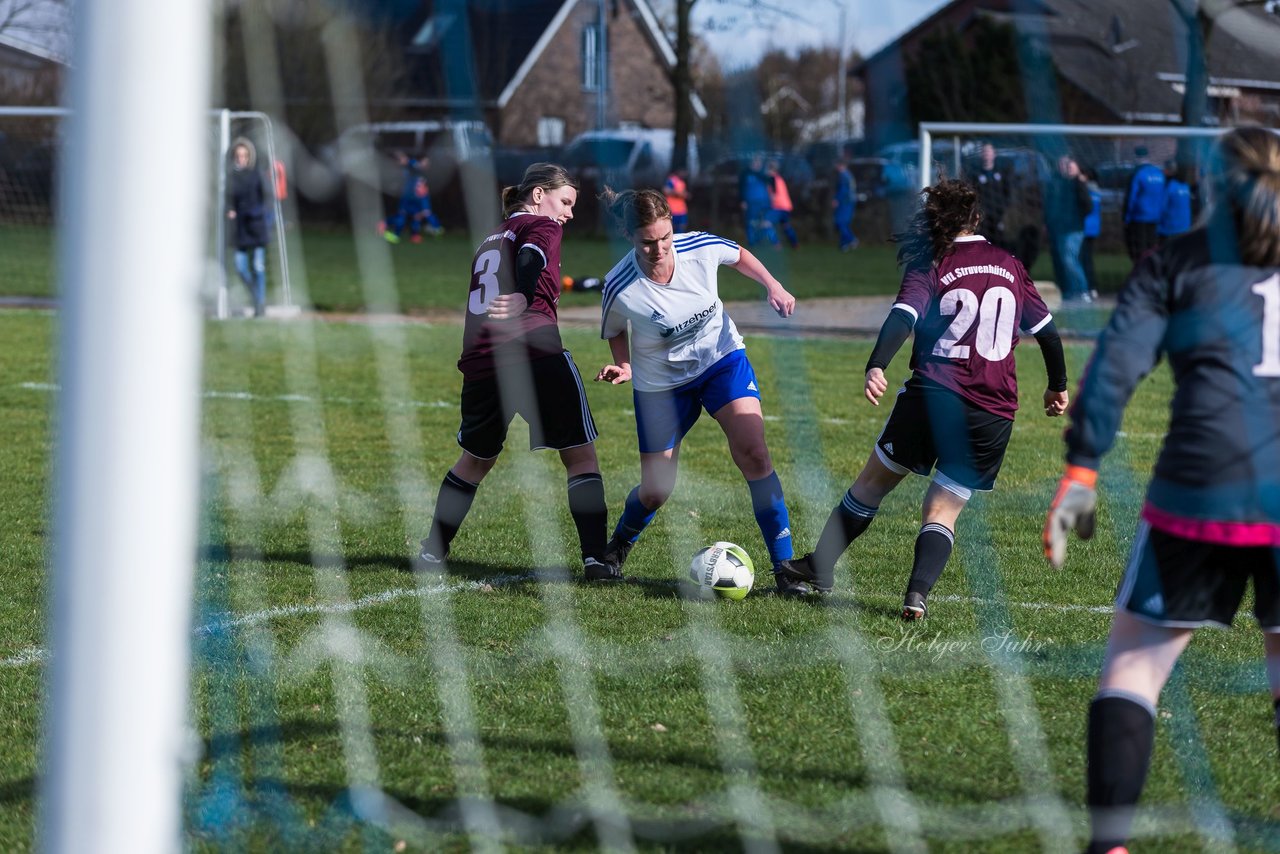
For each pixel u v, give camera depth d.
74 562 4.67
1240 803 7.39
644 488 12.02
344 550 13.27
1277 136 6.11
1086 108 27.48
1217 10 21.39
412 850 6.79
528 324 11.92
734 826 7.05
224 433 19.80
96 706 4.70
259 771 7.74
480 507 15.22
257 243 34.16
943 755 8.04
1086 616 11.05
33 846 6.76
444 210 52.97
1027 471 17.38
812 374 26.42
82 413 4.62
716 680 9.39
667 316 11.48
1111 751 6.11
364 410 22.05
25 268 42.56
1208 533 5.96
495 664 9.77
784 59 40.50
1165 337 6.14
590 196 50.72
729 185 49.03
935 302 10.67
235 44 31.78
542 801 7.37
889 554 13.20
